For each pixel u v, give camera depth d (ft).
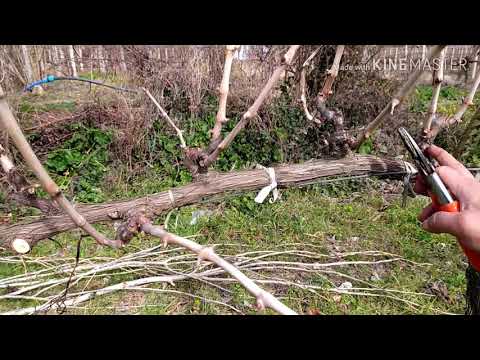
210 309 7.16
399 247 9.00
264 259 8.57
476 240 2.68
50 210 4.37
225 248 8.93
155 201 4.43
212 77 12.80
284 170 4.70
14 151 10.79
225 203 10.57
